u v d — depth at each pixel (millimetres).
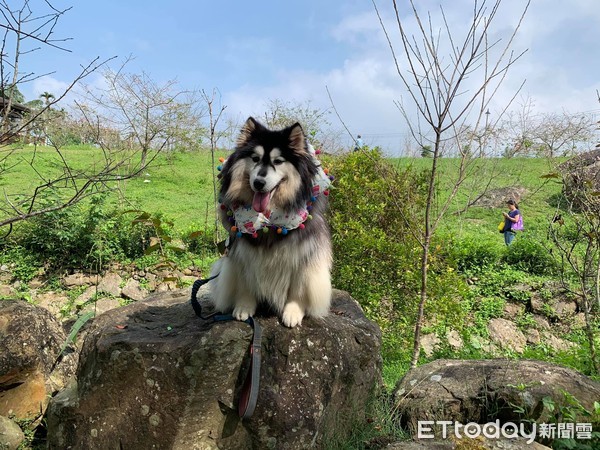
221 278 1880
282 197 1671
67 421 1827
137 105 9945
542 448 1722
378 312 3691
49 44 1730
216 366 1705
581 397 1954
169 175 11109
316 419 1765
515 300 5441
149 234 5984
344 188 3740
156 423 1722
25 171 9656
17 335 2438
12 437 2166
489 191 9141
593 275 3559
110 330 1913
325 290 1828
